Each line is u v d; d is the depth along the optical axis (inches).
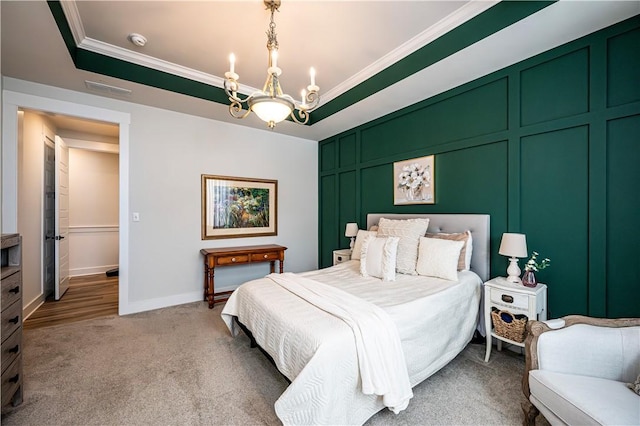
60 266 156.0
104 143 196.1
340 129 170.7
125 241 131.6
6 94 106.3
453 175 116.5
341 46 100.4
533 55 90.9
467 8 81.8
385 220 128.0
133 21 86.6
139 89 116.7
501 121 100.8
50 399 71.1
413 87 113.3
